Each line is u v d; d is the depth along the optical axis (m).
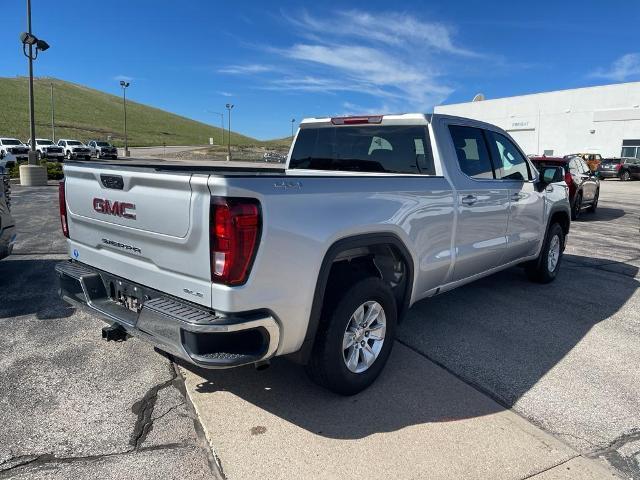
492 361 4.09
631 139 36.84
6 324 4.57
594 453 2.92
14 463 2.70
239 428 3.05
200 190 2.68
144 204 3.00
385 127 4.51
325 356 3.20
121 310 3.32
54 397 3.36
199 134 132.25
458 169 4.36
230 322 2.66
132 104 149.62
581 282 6.61
